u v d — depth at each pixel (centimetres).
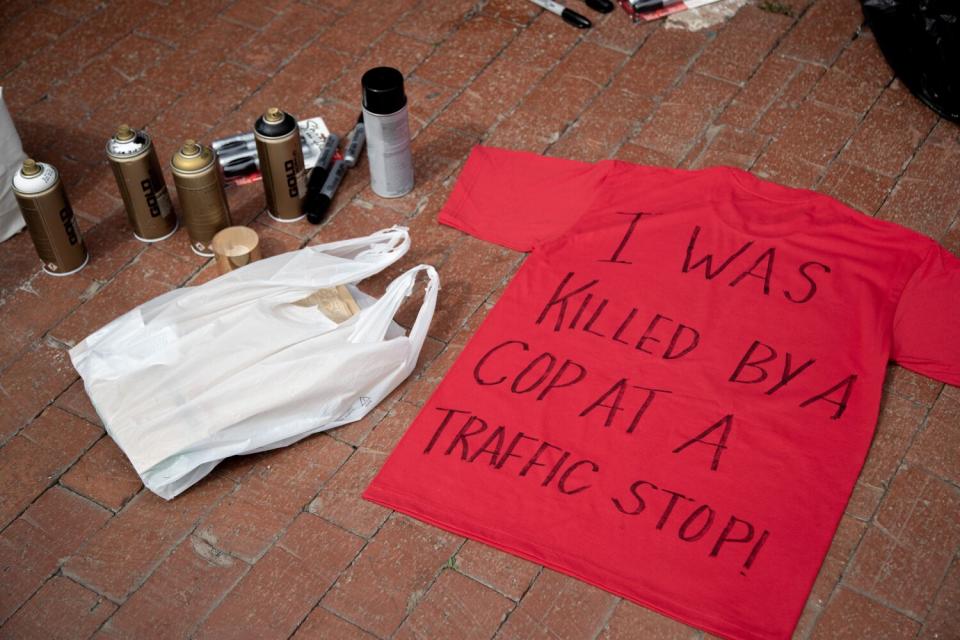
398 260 264
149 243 270
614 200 271
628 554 206
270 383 223
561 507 213
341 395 227
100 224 275
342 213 277
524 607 202
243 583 207
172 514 218
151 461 215
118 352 232
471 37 323
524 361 237
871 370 234
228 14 333
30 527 217
